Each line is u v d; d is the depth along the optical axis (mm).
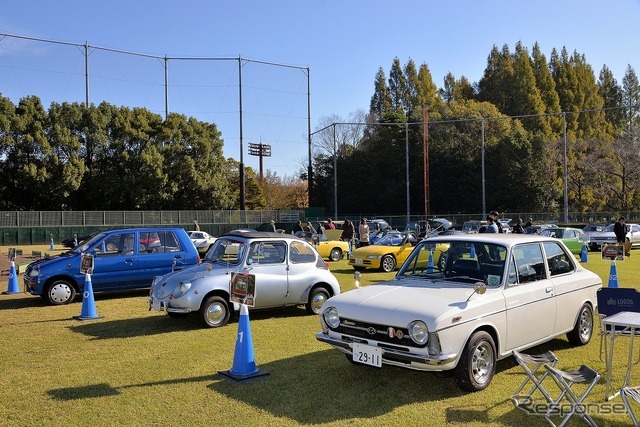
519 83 81062
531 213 61781
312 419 5469
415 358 5793
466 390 6133
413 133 70438
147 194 53188
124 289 13070
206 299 9797
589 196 69438
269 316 10852
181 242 13781
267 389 6398
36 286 12438
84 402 6035
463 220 60406
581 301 7965
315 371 7109
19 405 5957
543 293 7176
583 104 88500
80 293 12977
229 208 59719
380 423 5340
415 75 89812
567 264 8000
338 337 6578
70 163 49469
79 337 9234
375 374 6953
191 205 56719
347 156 73375
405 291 6707
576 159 67375
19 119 48969
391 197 69188
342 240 24891
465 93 94062
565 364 7242
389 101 89875
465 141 68375
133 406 5895
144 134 53531
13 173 49719
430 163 67562
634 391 5219
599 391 6176
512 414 5531
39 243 43781
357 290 7066
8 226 42875
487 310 6332
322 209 58875
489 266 6977
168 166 54469
